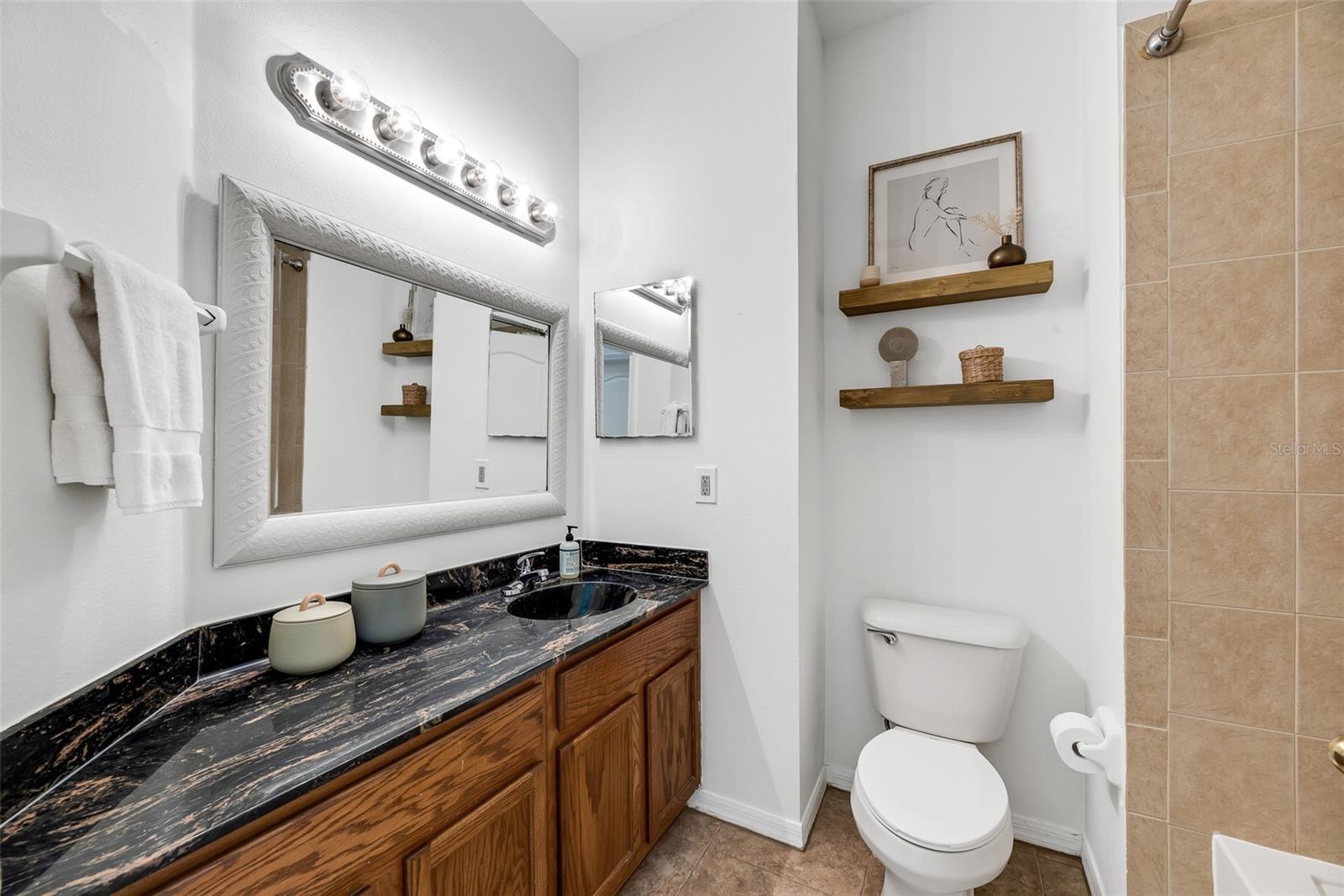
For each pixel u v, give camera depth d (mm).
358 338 1326
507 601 1549
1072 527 1645
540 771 1125
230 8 1074
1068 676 1646
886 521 1905
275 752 757
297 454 1191
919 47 1888
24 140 698
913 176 1881
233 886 630
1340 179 982
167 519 951
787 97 1698
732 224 1786
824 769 1980
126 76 863
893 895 1350
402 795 836
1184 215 1092
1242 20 1043
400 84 1417
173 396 806
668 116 1911
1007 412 1738
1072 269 1657
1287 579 1020
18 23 692
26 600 681
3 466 659
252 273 1087
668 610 1612
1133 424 1136
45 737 675
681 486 1861
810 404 1785
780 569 1693
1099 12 1411
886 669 1703
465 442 1611
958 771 1363
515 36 1801
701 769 1815
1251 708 1045
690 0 1819
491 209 1642
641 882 1512
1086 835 1570
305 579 1203
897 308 1842
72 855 559
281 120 1163
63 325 704
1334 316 989
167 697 914
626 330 1969
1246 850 1035
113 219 833
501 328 1746
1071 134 1670
